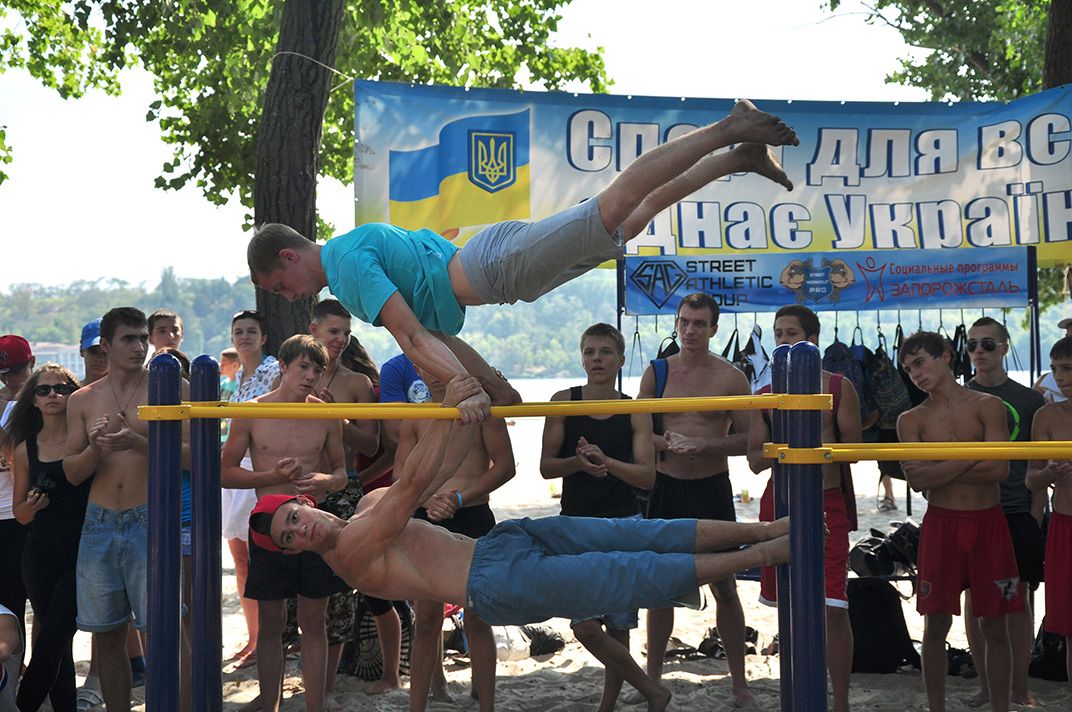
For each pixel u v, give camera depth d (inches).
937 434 202.2
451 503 199.9
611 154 299.7
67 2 544.4
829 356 309.9
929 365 202.7
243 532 257.8
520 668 258.1
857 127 312.5
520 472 748.6
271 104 319.0
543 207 297.4
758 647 270.4
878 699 224.2
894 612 246.7
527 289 138.1
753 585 340.5
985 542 200.1
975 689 231.6
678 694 230.8
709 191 311.4
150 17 462.3
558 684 242.1
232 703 228.8
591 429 217.5
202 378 150.3
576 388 222.7
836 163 313.1
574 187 298.5
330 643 229.3
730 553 140.6
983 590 199.0
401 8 527.5
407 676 245.4
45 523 203.3
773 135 127.7
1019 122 309.9
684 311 222.8
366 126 290.8
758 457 211.3
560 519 150.6
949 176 313.1
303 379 207.6
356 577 151.6
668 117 301.4
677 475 223.3
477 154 295.0
